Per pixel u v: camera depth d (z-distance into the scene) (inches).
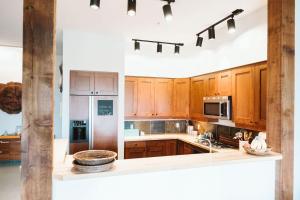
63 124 140.4
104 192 67.2
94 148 144.9
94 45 146.5
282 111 79.8
